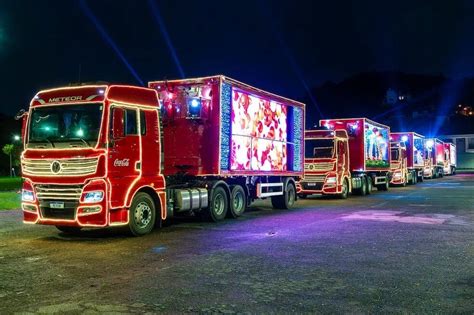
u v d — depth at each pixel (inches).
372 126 1140.5
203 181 579.8
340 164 959.0
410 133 1576.0
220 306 234.4
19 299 246.5
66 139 425.1
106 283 277.9
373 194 1107.3
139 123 457.4
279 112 716.7
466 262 339.0
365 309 230.4
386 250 383.9
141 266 323.3
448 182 1688.0
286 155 737.0
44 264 330.3
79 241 427.8
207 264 329.7
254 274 300.5
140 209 459.2
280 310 228.5
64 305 235.8
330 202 878.4
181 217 617.9
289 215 649.6
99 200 412.8
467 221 572.4
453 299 247.3
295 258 350.9
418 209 724.0
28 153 435.2
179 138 580.7
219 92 563.8
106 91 425.1
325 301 243.3
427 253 371.6
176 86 582.9
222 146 569.6
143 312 224.8
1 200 807.7
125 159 438.6
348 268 318.7
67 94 435.8
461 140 2987.2
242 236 456.8
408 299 247.0
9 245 407.5
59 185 420.5
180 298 247.3
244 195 634.8
